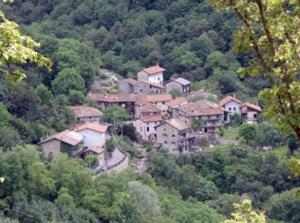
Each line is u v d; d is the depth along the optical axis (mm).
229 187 104750
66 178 77188
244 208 24766
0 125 104000
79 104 142625
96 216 75188
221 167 109625
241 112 141500
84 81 152125
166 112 146250
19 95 118250
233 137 132000
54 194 76438
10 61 17312
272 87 16797
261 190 99625
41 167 75875
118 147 119625
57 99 137875
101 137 117438
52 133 117562
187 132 130250
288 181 101125
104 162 112250
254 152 116125
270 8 16828
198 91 152500
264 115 17312
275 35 16641
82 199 76312
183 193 99062
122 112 140000
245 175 104625
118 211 75375
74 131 117375
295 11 16906
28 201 73625
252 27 17141
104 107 147125
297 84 16688
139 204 79625
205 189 99250
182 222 79625
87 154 112375
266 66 17031
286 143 121125
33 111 119312
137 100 148250
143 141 132625
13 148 78188
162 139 130000
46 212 71875
